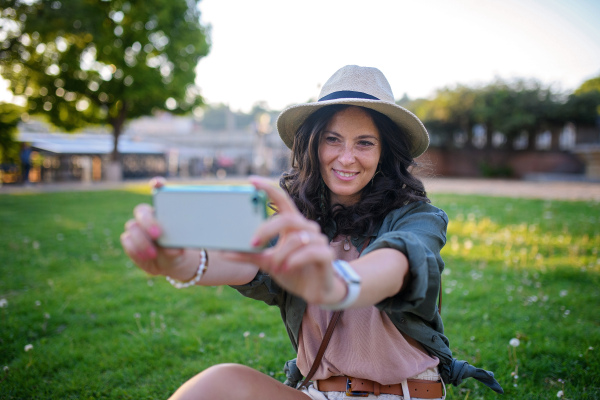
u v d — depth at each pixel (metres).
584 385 2.61
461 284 4.51
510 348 3.04
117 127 24.28
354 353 1.51
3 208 11.16
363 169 1.57
